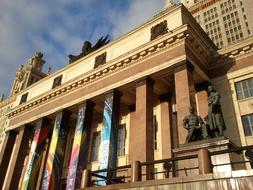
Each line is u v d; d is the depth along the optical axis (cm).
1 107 8919
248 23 7094
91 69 3491
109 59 3288
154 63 2698
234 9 7831
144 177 2173
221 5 8156
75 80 3453
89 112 3203
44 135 3722
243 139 2373
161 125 2936
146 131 2405
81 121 3106
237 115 2502
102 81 3167
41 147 3644
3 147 4103
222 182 1081
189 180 1169
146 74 2705
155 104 3141
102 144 2706
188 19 2897
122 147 3158
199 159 1213
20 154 3841
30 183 3406
